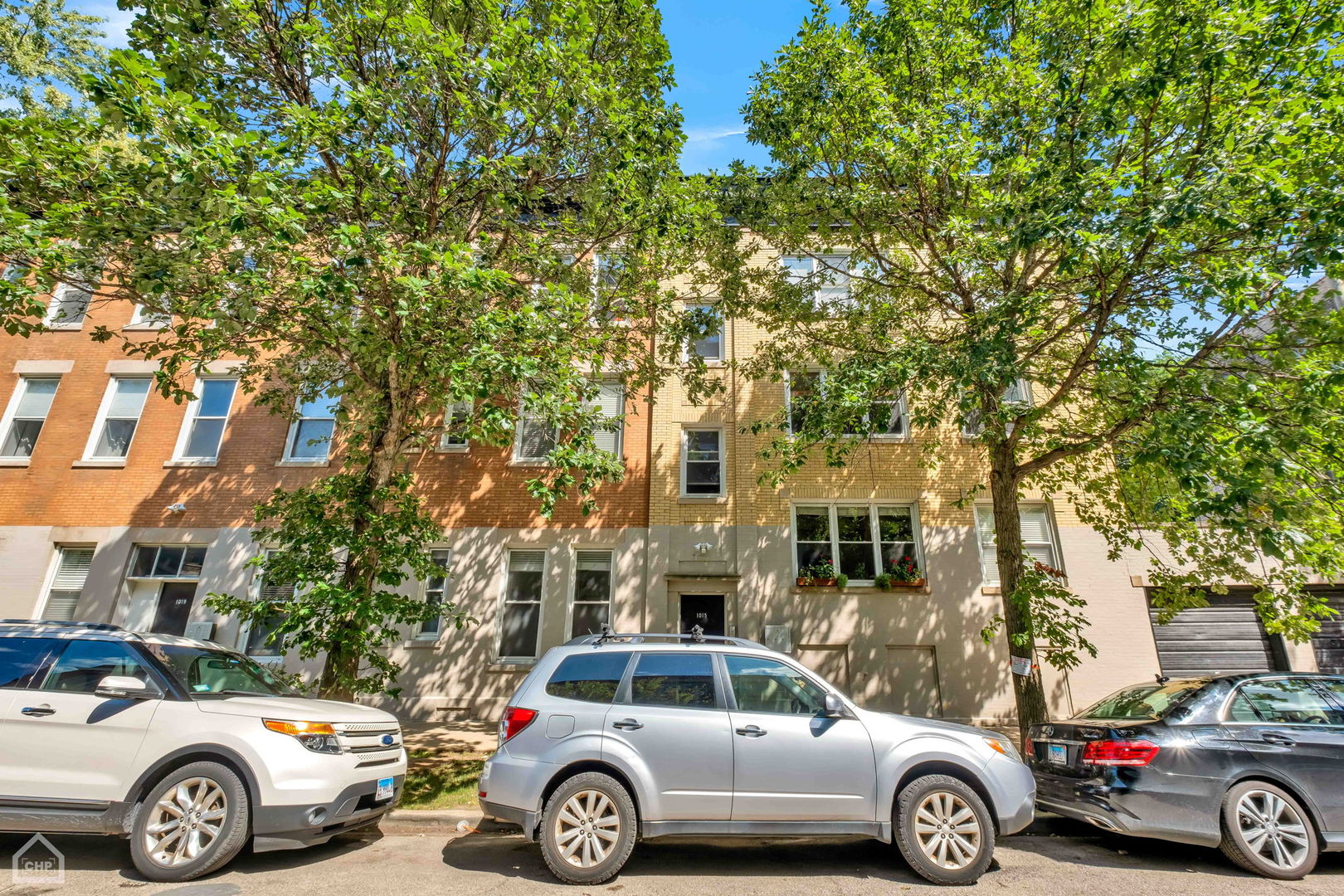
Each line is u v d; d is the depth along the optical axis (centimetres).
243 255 631
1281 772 545
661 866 529
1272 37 636
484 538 1263
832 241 1041
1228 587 1195
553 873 501
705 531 1250
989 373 690
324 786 504
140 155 775
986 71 840
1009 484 897
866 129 872
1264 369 691
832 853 570
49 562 1257
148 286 628
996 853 582
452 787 743
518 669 1184
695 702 527
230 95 691
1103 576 1198
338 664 727
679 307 1399
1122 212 655
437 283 624
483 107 680
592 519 1280
